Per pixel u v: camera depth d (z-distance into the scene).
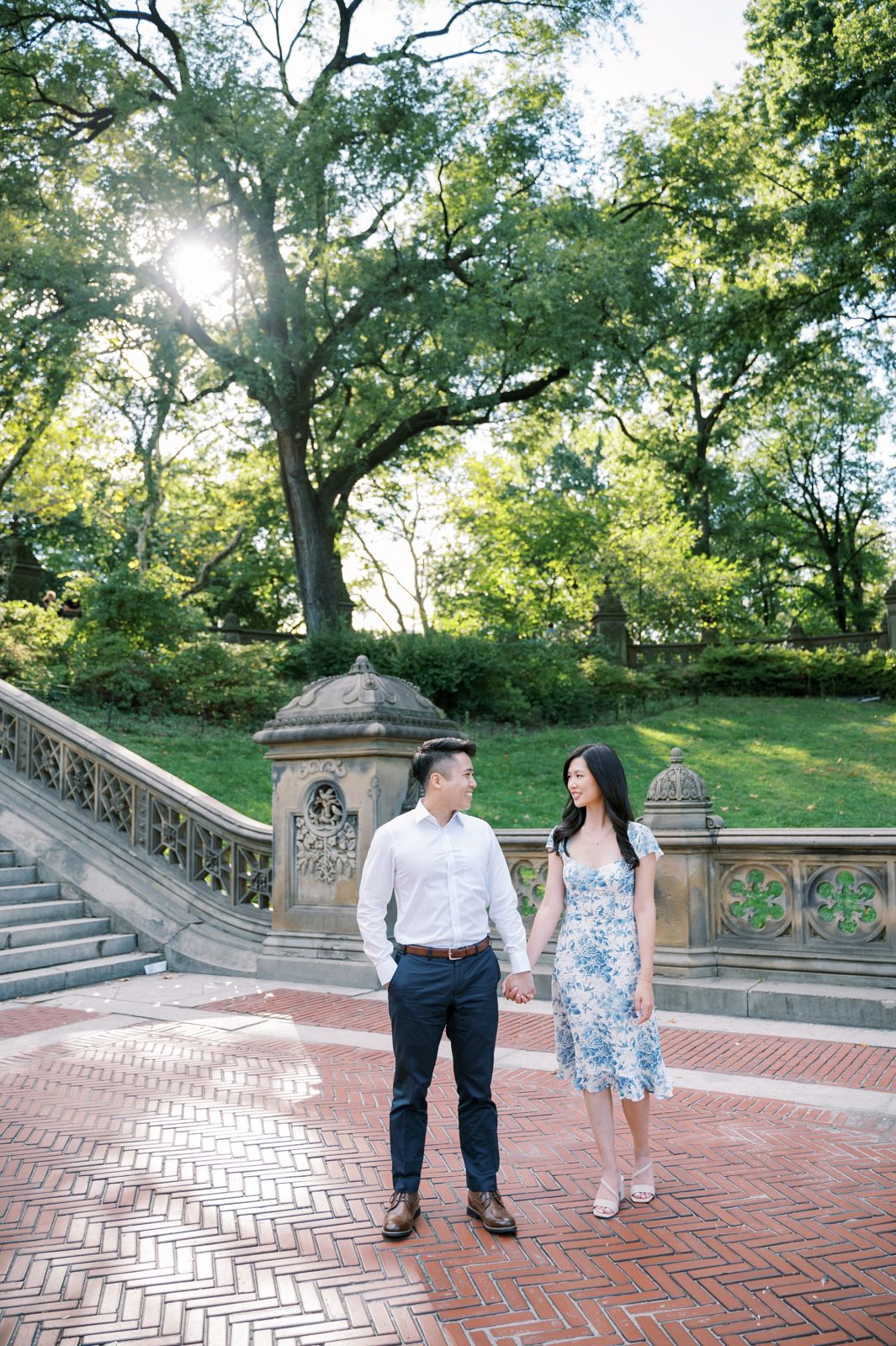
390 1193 3.87
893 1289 3.06
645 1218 3.59
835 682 24.22
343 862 7.95
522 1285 3.15
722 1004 6.55
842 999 6.20
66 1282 3.23
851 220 22.25
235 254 21.12
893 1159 4.07
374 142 20.62
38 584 24.94
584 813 3.81
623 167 26.38
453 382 23.11
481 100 24.34
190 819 8.95
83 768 9.74
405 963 3.59
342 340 21.64
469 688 20.34
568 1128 4.57
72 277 19.20
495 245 21.70
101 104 22.23
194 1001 7.24
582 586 32.06
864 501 43.56
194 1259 3.37
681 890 6.89
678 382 31.14
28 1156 4.30
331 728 7.91
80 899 8.90
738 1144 4.30
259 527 36.16
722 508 43.06
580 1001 3.65
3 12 20.69
